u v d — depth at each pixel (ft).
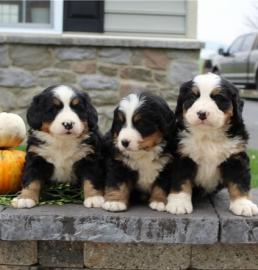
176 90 10.48
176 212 5.18
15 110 10.33
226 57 25.77
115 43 10.23
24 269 5.35
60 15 10.46
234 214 5.19
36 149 5.42
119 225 5.12
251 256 5.31
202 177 5.35
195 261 5.32
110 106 10.44
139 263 5.32
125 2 10.55
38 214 5.14
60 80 10.35
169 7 10.60
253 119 15.98
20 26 10.73
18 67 10.24
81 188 5.73
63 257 5.34
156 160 5.32
